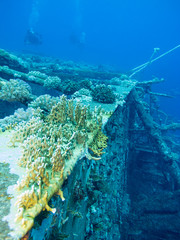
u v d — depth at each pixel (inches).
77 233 195.5
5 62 515.8
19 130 162.7
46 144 147.3
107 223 319.3
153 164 615.8
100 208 281.3
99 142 216.4
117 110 368.8
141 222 428.1
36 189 106.4
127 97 485.1
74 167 150.6
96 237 263.6
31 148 140.0
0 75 436.8
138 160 626.2
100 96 358.0
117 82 616.4
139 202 484.4
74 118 224.7
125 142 510.9
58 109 211.8
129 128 615.5
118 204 416.2
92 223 250.1
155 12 7268.7
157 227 404.5
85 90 392.2
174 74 3811.5
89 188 217.5
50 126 187.0
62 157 134.0
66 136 179.3
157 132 547.8
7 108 339.6
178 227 387.9
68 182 148.8
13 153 144.3
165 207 432.5
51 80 427.2
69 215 164.6
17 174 118.6
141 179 601.3
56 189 114.3
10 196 98.5
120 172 438.6
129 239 407.8
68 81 439.5
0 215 85.7
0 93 289.3
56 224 134.1
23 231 79.1
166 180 565.0
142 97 697.6
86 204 223.3
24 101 312.0
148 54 4965.6
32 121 182.7
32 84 449.7
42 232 111.0
